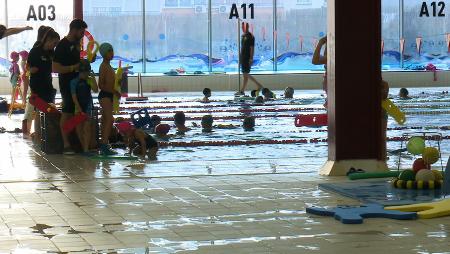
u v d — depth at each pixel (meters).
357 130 8.76
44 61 11.54
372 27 8.79
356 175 8.38
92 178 8.62
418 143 7.82
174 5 26.95
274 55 27.30
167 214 6.68
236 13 27.12
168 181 8.38
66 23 25.83
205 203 7.14
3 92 24.38
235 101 20.66
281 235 5.89
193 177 8.64
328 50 8.84
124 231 6.07
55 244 5.68
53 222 6.40
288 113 17.41
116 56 26.78
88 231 6.07
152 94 24.27
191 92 25.16
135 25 26.81
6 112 18.05
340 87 8.71
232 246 5.58
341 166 8.71
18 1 25.45
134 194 7.61
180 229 6.12
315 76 26.00
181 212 6.75
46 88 11.62
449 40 27.19
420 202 6.91
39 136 11.71
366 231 5.98
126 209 6.90
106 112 10.50
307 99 21.08
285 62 27.39
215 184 8.16
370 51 8.78
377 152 8.78
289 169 9.22
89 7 26.56
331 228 6.10
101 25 26.66
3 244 5.68
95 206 7.04
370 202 6.97
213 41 27.19
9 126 14.78
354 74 8.74
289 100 20.83
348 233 5.92
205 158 10.40
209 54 27.20
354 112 8.75
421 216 6.40
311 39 27.34
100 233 6.01
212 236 5.89
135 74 26.55
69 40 10.64
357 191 7.51
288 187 7.95
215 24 27.17
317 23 27.34
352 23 8.75
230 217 6.54
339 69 8.71
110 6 26.66
